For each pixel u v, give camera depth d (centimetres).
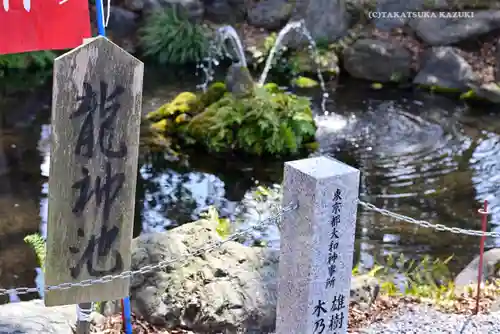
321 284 340
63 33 358
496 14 1350
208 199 846
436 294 527
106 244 337
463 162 955
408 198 838
